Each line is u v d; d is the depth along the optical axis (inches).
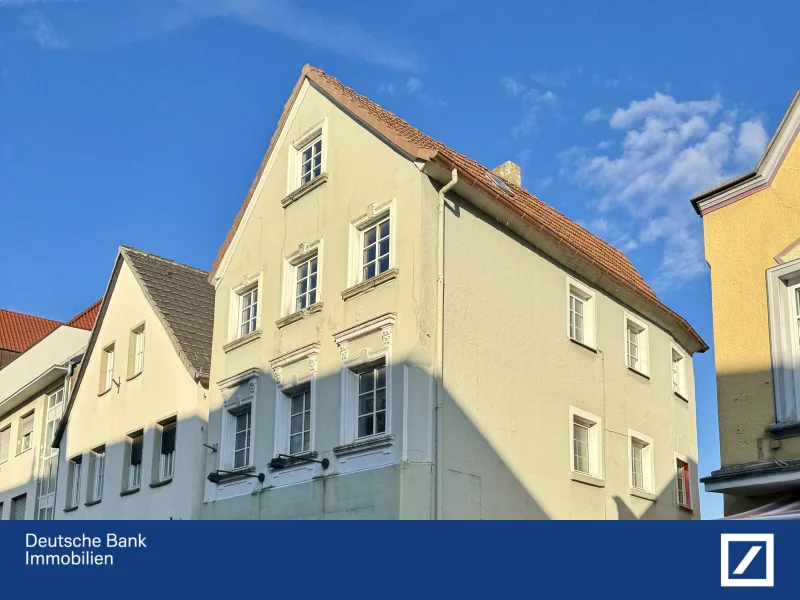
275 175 826.2
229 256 856.9
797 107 452.8
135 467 928.3
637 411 836.6
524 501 682.2
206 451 818.8
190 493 814.5
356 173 727.7
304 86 815.7
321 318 720.3
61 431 1081.4
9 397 1259.8
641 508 807.1
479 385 673.0
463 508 634.2
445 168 671.1
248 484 748.6
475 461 652.7
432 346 642.8
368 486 636.1
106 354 1039.0
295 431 726.5
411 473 614.5
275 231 804.6
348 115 754.8
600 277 813.2
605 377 804.0
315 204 763.4
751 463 426.3
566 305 779.4
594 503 749.9
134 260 1015.6
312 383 710.5
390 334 652.7
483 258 704.4
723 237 468.1
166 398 894.4
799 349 430.3
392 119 801.6
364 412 670.5
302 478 694.5
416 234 657.6
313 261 759.1
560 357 756.0
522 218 728.3
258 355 779.4
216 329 844.0
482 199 700.7
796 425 414.3
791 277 441.1
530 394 714.8
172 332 906.7
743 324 449.7
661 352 898.7
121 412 965.8
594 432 777.6
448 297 666.8
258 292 806.5
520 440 694.5
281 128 831.1
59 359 1195.9
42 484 1158.3
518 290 729.6
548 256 769.6
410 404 628.4
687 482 898.1
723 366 450.0
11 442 1270.9
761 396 433.1
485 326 690.8
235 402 793.6
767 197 456.4
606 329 821.9
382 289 671.8
